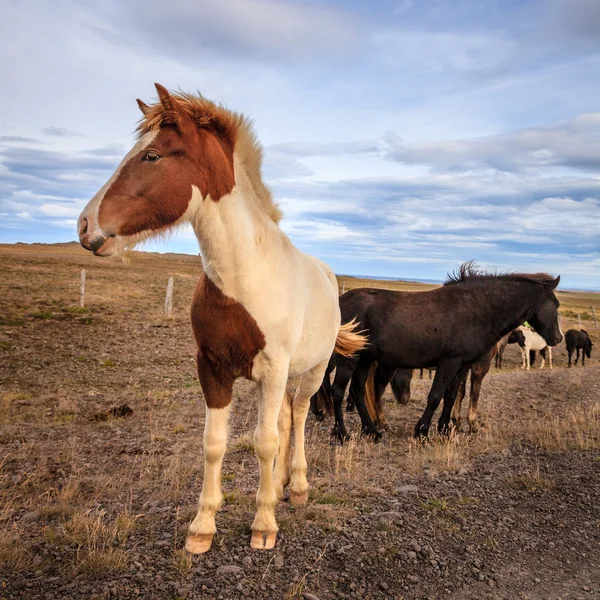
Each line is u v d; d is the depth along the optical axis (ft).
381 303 22.74
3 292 70.69
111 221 8.29
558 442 20.74
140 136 8.98
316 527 11.94
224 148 9.66
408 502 13.79
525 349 61.72
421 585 10.09
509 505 14.08
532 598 9.95
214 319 9.68
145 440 20.08
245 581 9.59
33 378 33.47
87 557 9.92
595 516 13.58
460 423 25.73
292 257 10.95
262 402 10.43
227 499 13.58
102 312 64.08
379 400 24.38
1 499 13.66
